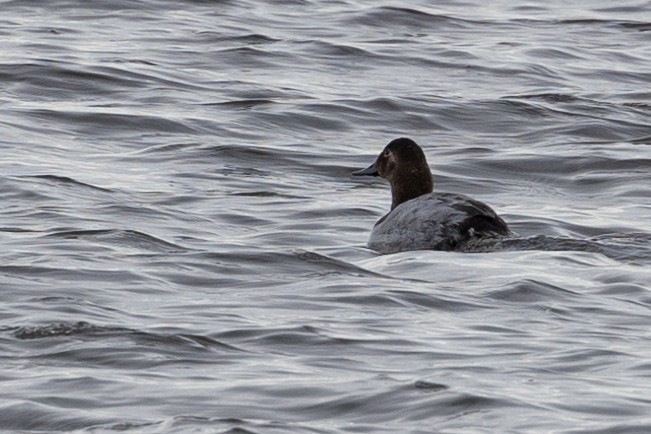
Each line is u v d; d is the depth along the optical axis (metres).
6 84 24.36
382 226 14.90
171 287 12.45
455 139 22.84
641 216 17.59
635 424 8.66
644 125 23.84
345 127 23.09
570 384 9.54
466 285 12.62
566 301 12.08
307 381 9.52
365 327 11.09
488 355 10.30
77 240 14.58
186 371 9.76
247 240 15.50
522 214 17.55
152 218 16.50
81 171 19.05
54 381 9.45
